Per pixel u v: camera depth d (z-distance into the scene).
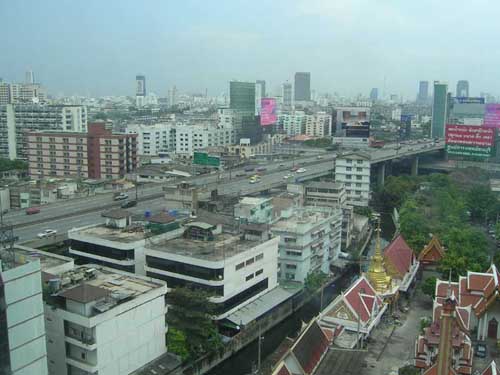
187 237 133.62
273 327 130.00
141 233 134.00
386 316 123.69
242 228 135.88
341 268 164.62
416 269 149.00
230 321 117.69
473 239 163.00
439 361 72.06
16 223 165.62
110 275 106.69
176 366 101.31
